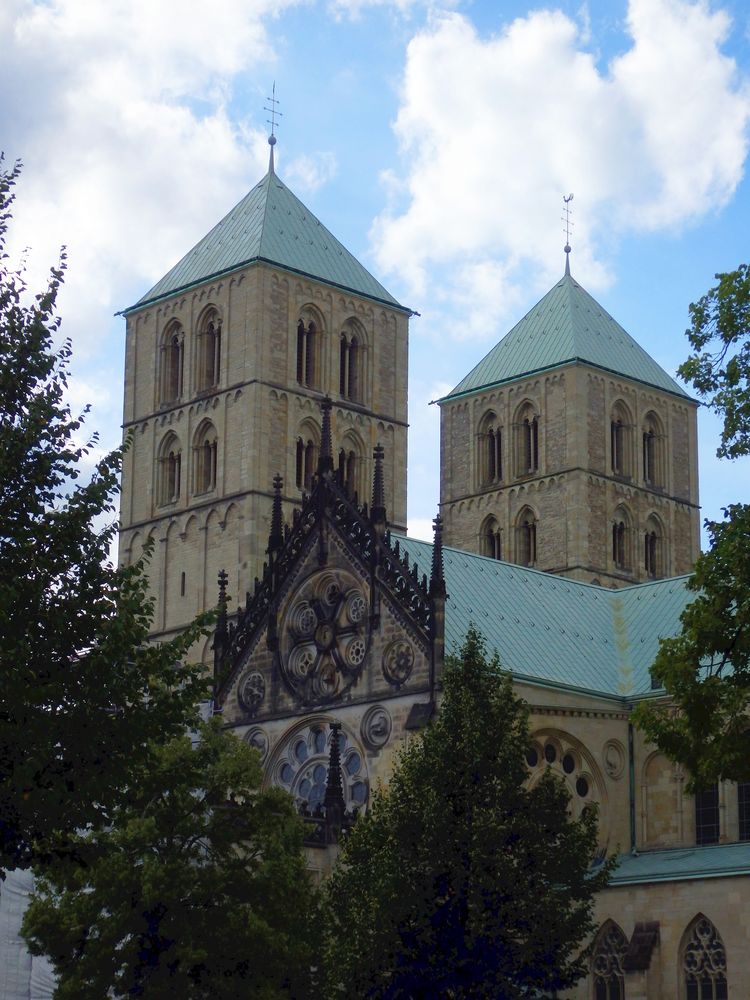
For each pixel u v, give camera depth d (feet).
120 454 281.33
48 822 259.80
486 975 309.22
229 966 337.31
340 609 460.14
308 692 463.01
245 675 478.59
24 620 263.08
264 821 355.97
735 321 291.99
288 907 347.56
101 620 269.85
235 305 654.53
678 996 403.54
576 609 509.76
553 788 328.08
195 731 368.07
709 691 286.46
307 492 652.89
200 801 353.51
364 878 326.65
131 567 279.90
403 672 442.09
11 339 276.41
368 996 315.58
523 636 479.41
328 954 325.62
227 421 648.79
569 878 321.93
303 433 655.35
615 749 466.70
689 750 289.12
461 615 470.80
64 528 270.26
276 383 648.79
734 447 289.53
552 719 452.76
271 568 478.59
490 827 314.76
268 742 469.16
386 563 451.12
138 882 337.72
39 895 378.73
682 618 291.99
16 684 253.65
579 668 480.23
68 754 262.67
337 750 434.71
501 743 325.83
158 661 276.00
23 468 269.85
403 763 334.85
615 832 461.37
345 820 430.20
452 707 328.70
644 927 410.31
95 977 339.98
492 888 311.88
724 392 293.43
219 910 339.98
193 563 649.20
